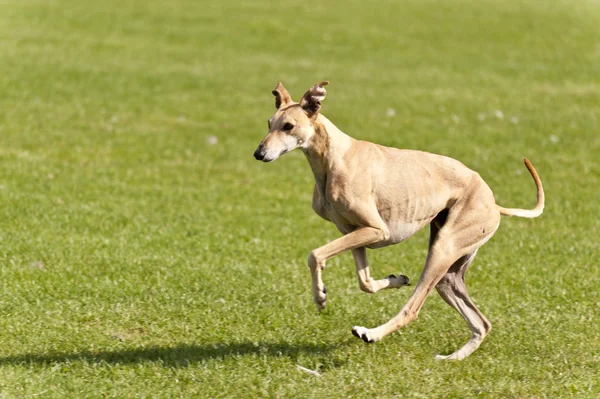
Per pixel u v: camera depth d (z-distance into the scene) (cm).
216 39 6206
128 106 4266
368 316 1862
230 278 2088
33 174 3031
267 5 7694
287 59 5691
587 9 8038
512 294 2056
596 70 5575
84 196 2819
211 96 4597
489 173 3362
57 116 3962
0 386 1438
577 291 2070
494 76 5331
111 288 1970
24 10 6844
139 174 3191
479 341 1658
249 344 1684
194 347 1662
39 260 2152
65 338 1681
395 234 1612
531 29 6938
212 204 2872
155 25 6575
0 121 3797
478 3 8212
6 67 4909
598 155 3647
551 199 3033
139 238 2402
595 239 2570
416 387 1484
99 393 1430
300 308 1898
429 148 3712
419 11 7662
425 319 1856
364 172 1580
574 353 1670
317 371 1563
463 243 1617
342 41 6319
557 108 4525
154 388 1456
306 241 2509
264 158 1555
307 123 1579
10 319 1758
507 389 1477
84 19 6625
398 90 4888
